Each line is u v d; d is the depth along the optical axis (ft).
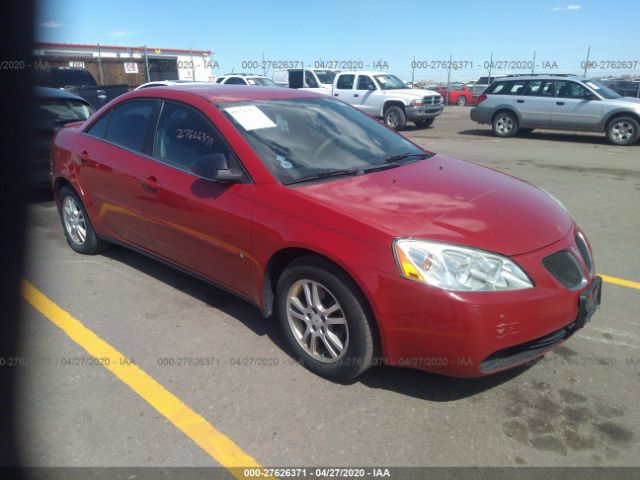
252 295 10.89
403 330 8.58
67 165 15.37
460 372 8.50
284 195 9.98
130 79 72.59
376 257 8.64
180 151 12.13
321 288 9.65
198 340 11.34
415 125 57.41
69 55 66.49
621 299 13.19
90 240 15.79
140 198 12.84
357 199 9.78
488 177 11.79
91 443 8.38
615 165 31.48
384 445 8.29
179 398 9.43
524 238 9.09
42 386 9.80
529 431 8.55
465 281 8.31
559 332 9.23
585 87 42.45
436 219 9.16
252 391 9.61
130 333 11.64
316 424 8.75
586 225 19.42
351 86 54.75
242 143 10.97
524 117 45.21
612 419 8.80
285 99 13.16
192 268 12.27
